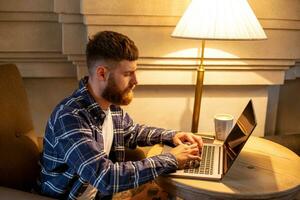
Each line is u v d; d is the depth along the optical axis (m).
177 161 1.20
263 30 1.54
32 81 1.82
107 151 1.38
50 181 1.24
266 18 1.68
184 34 1.39
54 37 1.72
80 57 1.68
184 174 1.19
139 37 1.62
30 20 1.68
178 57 1.67
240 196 1.08
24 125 1.42
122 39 1.19
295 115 2.17
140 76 1.70
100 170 1.09
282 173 1.22
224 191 1.10
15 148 1.33
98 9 1.55
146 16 1.60
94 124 1.22
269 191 1.10
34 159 1.39
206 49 1.68
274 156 1.37
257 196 1.09
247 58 1.72
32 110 1.86
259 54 1.72
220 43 1.68
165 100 1.80
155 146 1.43
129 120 1.49
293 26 1.71
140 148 1.53
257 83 1.80
